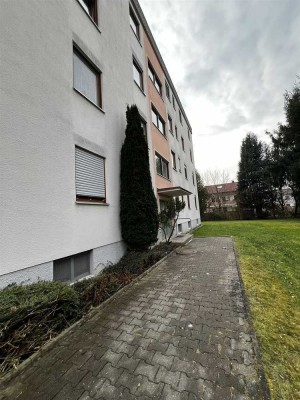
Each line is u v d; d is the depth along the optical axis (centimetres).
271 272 575
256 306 378
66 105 522
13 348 248
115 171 737
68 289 342
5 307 255
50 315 304
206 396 196
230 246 973
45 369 241
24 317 263
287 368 229
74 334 310
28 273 388
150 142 1109
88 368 240
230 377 217
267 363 237
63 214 483
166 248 916
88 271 576
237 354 252
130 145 757
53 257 445
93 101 662
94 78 680
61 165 489
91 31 660
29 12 435
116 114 778
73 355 263
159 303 407
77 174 560
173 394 200
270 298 412
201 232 1658
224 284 494
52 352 271
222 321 330
